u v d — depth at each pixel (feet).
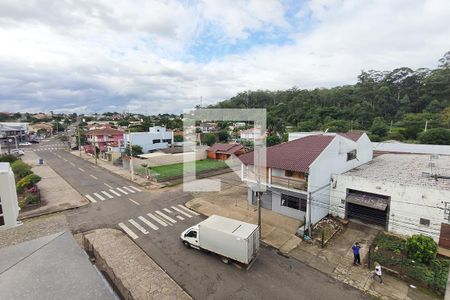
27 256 17.02
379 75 315.99
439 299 36.35
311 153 62.03
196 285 39.29
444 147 102.12
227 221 48.60
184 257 47.09
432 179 60.95
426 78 260.01
